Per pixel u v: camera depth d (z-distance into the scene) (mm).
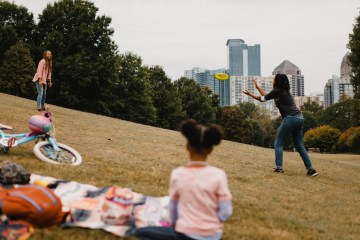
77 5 43031
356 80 30531
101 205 4363
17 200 3674
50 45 41062
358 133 64438
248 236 4535
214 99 75875
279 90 9367
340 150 79250
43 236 3596
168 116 57625
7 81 39250
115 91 49062
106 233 3912
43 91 13500
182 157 10180
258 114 120062
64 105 43250
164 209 4688
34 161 6383
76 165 6715
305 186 8602
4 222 3797
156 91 57812
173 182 3541
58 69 41094
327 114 111688
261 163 11492
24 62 40031
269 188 7766
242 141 77250
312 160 16016
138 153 9625
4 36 41281
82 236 3771
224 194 3424
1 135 6746
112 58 44031
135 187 5797
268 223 5289
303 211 6383
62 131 11234
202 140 3508
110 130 14023
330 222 6020
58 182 5074
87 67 41531
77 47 42438
